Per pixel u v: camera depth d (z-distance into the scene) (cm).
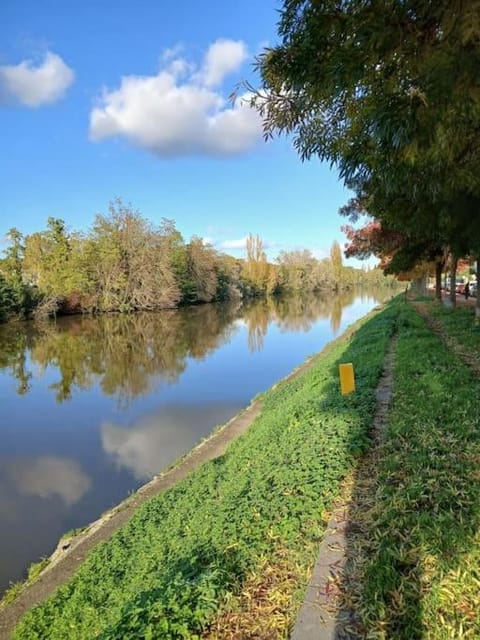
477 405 510
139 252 5066
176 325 3788
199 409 1305
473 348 911
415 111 188
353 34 182
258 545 316
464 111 204
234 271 7525
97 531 625
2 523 716
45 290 4359
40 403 1451
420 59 183
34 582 524
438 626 214
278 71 207
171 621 242
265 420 816
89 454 1002
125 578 411
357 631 225
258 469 483
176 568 316
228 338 2867
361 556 281
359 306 5697
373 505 336
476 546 264
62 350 2539
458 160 318
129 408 1356
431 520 293
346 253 1930
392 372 769
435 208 602
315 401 698
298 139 291
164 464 915
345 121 270
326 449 450
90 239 4897
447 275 4153
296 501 361
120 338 3020
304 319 4034
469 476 347
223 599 262
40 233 4662
